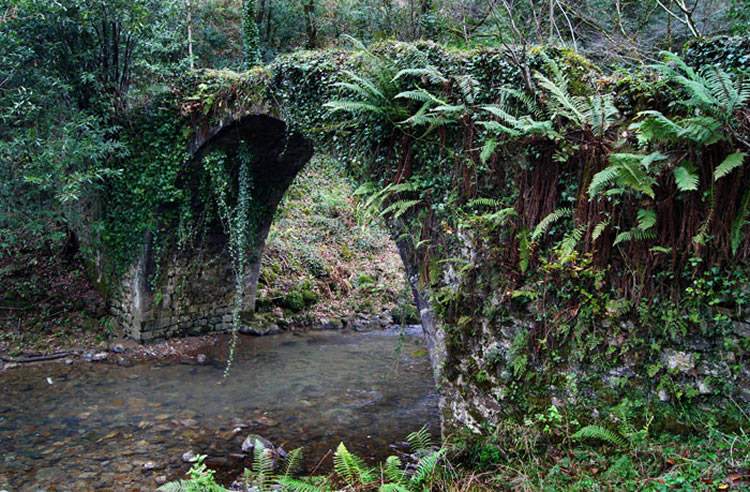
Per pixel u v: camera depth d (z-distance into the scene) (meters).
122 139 9.51
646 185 3.67
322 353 10.13
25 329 9.62
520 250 4.59
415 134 5.47
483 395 4.98
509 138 4.73
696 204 3.82
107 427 6.69
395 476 4.38
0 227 8.99
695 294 3.87
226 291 11.32
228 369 8.80
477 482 4.35
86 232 10.74
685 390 3.96
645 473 3.72
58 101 8.91
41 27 8.48
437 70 5.37
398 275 13.62
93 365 9.06
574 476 4.01
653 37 7.73
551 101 4.42
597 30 7.35
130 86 9.73
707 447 3.69
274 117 7.50
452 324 5.23
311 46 14.36
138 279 9.94
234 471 5.63
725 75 3.41
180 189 9.52
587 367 4.42
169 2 9.75
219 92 8.52
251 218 10.89
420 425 6.80
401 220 5.67
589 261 4.26
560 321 4.52
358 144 6.03
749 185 3.61
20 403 7.37
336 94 6.41
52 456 5.90
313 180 15.83
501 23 7.93
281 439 6.41
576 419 4.40
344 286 13.12
